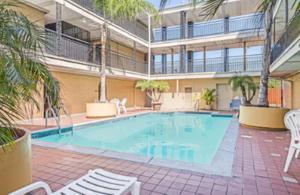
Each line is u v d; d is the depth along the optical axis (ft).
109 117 33.68
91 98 42.68
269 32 23.71
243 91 32.99
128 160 12.27
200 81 55.62
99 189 6.19
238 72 47.32
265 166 11.30
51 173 10.34
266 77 24.38
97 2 31.78
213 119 38.14
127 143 21.83
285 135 19.81
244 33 44.32
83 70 35.14
